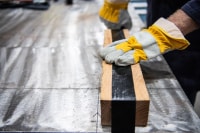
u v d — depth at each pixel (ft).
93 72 2.27
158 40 1.99
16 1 4.83
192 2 1.93
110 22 3.09
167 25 1.99
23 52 2.73
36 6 4.68
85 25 3.72
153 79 2.15
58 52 2.73
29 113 1.72
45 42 3.03
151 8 3.39
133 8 4.72
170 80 2.13
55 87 2.04
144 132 1.54
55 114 1.71
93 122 1.62
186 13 1.94
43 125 1.60
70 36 3.25
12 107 1.79
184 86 3.34
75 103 1.83
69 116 1.69
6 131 1.53
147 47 2.00
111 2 3.06
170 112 1.72
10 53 2.70
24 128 1.57
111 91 1.61
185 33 2.02
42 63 2.47
